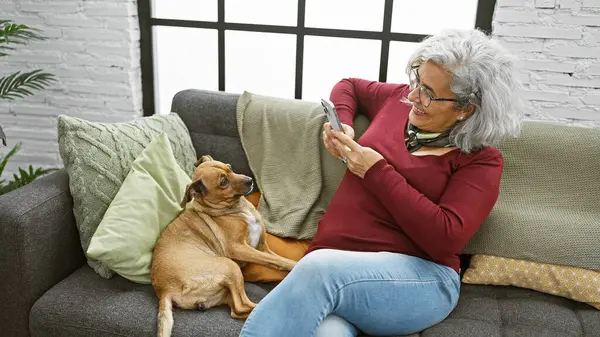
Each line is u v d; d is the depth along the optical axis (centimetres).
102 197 163
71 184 163
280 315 123
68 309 145
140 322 140
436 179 146
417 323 136
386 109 167
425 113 143
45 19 233
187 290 144
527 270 158
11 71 244
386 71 227
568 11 188
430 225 134
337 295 126
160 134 177
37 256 152
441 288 140
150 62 242
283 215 182
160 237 162
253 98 201
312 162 187
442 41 140
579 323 146
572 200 163
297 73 236
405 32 222
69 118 167
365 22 226
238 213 168
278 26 231
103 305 145
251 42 239
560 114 199
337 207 155
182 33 243
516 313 149
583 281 153
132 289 154
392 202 138
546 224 160
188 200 162
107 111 243
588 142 167
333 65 235
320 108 194
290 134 193
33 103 247
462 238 136
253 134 196
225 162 199
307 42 233
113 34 231
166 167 172
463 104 138
